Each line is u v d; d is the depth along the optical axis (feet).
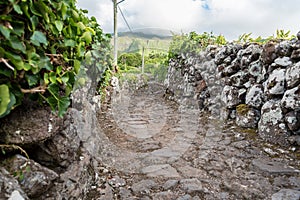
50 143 4.01
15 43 2.48
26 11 2.61
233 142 9.18
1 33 2.40
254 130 9.96
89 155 5.71
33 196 3.45
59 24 3.19
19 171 3.23
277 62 9.22
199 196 5.74
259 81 10.52
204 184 6.31
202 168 7.30
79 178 4.70
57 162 4.20
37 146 3.87
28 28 2.75
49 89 3.16
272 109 8.91
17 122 3.32
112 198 5.46
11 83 2.71
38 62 2.86
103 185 5.85
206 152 8.50
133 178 6.69
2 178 2.80
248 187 6.03
